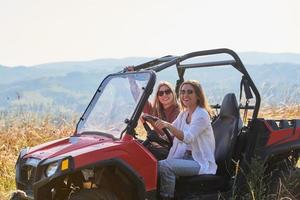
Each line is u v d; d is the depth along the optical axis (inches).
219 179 246.8
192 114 249.6
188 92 250.1
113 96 243.1
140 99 227.8
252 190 233.1
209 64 262.2
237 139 257.8
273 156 256.1
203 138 247.4
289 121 266.5
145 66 256.1
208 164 245.8
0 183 308.0
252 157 252.2
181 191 242.1
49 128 384.8
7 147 361.7
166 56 254.8
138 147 219.5
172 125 239.9
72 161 203.6
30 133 371.6
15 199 217.6
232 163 252.4
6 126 381.4
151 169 220.7
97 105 247.8
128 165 214.5
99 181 215.6
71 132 379.6
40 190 206.8
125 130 222.5
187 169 239.8
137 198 218.1
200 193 243.9
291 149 259.3
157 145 254.2
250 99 264.5
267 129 255.8
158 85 273.0
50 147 230.7
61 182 219.3
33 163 216.7
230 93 259.9
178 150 248.8
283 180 253.9
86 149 212.4
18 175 226.2
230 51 249.8
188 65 272.5
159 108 274.4
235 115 257.1
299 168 260.7
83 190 211.5
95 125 240.2
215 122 264.8
